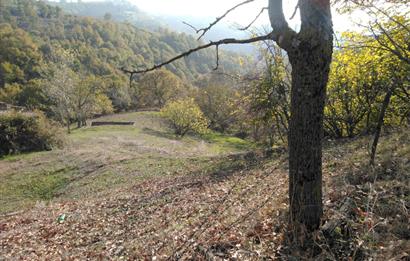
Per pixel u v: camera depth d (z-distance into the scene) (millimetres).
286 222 5359
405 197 4820
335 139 14383
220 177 14055
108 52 111875
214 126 53594
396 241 3889
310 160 4293
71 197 17109
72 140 33250
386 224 4223
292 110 4336
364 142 10094
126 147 28906
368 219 4270
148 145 30516
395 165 6168
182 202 10477
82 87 49062
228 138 45531
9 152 27781
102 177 19469
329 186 6395
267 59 17016
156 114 58031
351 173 6645
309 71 4074
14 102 63938
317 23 3939
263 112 18031
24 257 8398
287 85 16984
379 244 3969
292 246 4496
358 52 9672
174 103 44875
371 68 9984
